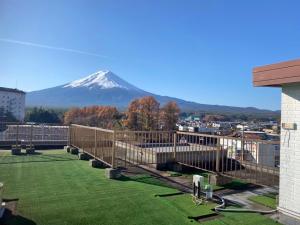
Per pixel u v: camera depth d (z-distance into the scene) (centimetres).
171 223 466
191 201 571
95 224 456
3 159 994
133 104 7531
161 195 603
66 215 488
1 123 1258
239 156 807
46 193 603
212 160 905
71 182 695
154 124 7431
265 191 655
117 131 827
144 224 460
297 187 500
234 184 704
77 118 7756
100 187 657
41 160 987
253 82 541
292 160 509
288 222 484
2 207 495
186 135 906
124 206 536
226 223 474
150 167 883
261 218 499
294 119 508
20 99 9931
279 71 493
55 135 1320
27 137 1295
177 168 848
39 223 453
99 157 892
